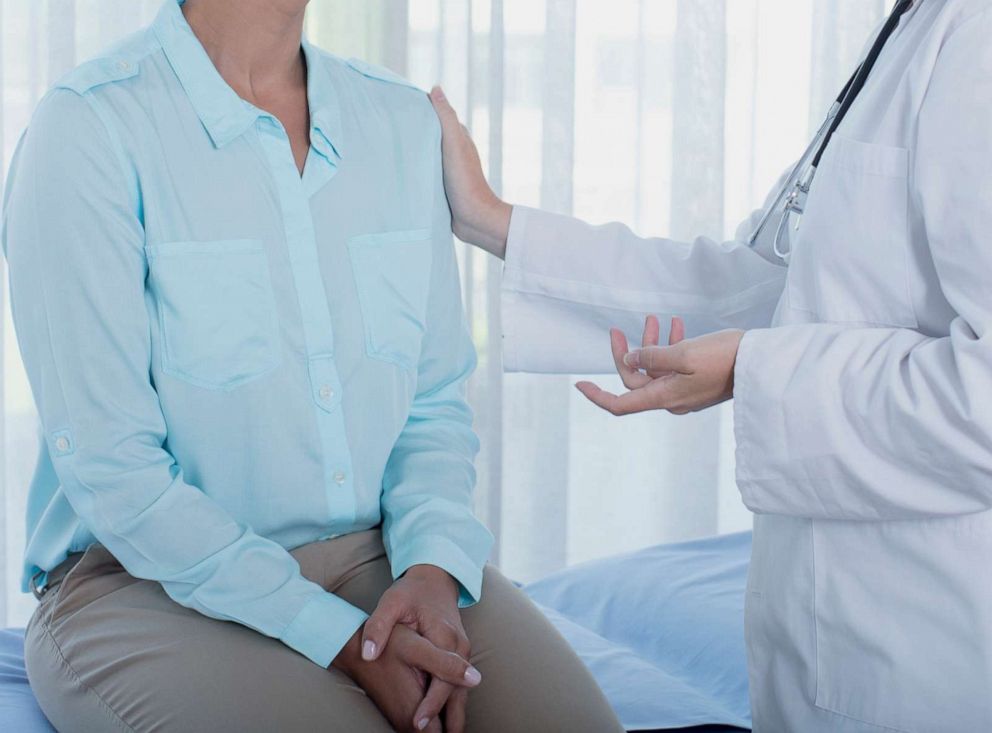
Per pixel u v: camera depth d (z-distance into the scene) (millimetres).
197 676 1091
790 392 1117
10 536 2439
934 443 1041
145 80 1220
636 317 1531
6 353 2398
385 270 1315
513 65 2689
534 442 2768
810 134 2900
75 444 1156
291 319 1242
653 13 2793
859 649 1135
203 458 1222
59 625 1201
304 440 1250
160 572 1160
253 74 1291
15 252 1181
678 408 1223
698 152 2789
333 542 1323
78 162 1158
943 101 1071
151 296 1207
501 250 1554
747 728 1356
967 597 1074
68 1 2348
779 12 2879
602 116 2777
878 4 2850
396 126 1403
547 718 1163
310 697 1082
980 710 1073
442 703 1103
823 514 1134
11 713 1257
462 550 1284
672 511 2902
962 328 1055
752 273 1486
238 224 1223
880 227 1140
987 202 1029
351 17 2559
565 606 1768
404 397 1347
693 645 1579
